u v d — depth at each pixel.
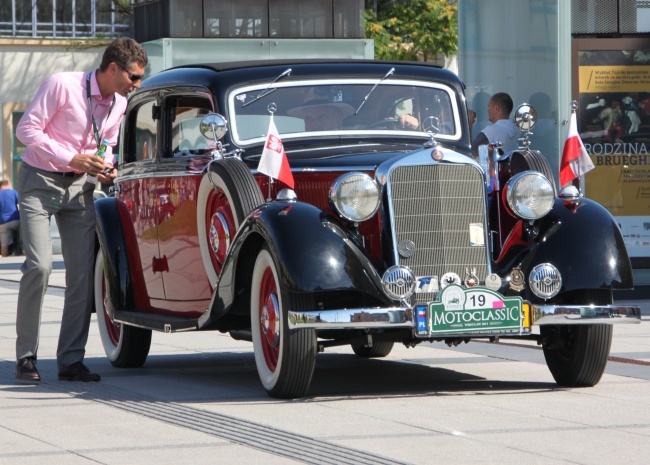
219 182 16.39
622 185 30.80
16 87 75.69
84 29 77.25
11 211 63.81
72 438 12.91
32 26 76.31
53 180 17.36
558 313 15.41
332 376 18.19
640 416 14.02
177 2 41.00
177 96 18.70
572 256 15.70
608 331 16.08
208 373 18.92
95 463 11.55
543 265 15.52
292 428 13.38
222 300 16.14
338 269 14.84
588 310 15.46
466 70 31.86
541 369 18.61
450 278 15.47
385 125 18.19
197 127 18.19
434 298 15.41
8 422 13.99
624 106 30.70
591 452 11.87
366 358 20.69
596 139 30.73
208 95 17.97
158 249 19.05
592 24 31.05
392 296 15.05
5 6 76.00
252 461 11.58
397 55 61.41
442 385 17.00
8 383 17.50
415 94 18.53
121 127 20.72
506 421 13.72
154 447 12.35
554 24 29.91
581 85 30.66
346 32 42.88
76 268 17.78
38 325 17.72
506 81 31.09
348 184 15.31
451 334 15.16
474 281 15.61
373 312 14.88
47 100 17.17
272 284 15.70
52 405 15.34
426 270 15.67
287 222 15.12
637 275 30.88
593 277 15.57
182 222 18.08
